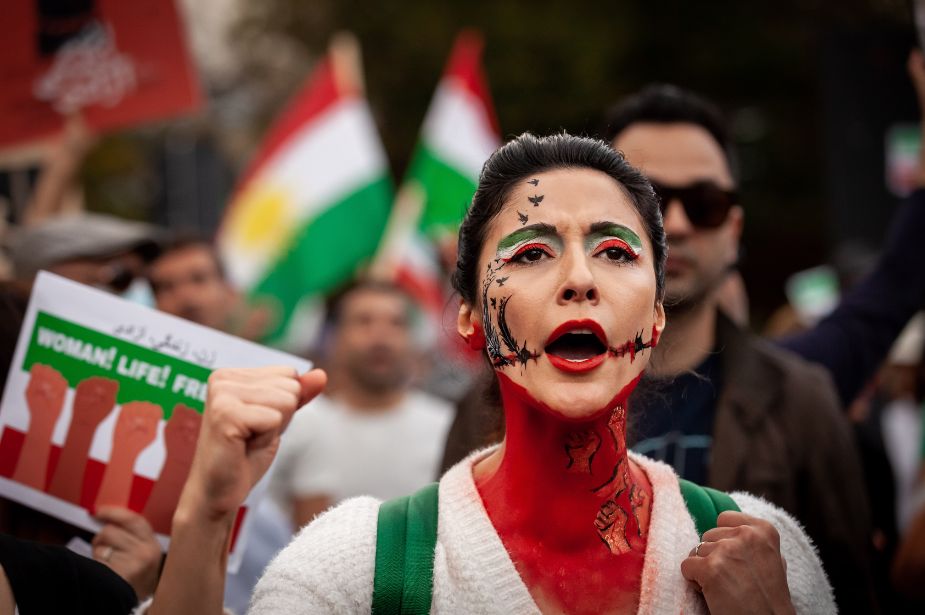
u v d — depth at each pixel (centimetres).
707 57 1683
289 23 1828
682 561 192
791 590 198
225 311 413
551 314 186
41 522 251
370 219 607
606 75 1594
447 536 189
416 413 461
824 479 266
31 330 249
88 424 245
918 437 486
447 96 605
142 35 465
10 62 458
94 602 200
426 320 600
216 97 1895
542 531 192
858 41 598
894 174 591
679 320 284
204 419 186
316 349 629
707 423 276
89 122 462
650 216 203
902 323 316
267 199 603
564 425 190
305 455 443
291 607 184
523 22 1588
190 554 182
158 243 364
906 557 320
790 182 1716
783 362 280
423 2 1667
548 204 194
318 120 610
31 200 488
